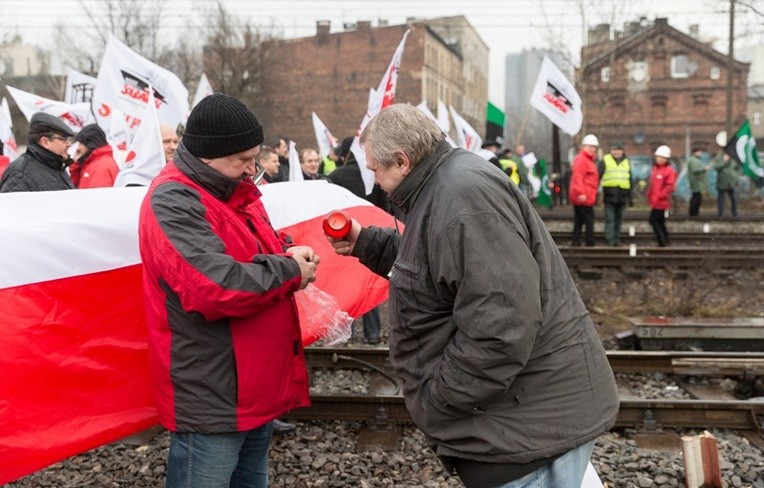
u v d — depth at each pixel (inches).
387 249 126.3
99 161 244.7
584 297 384.8
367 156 104.0
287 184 188.9
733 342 283.1
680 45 1729.8
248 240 111.3
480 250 92.0
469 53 2481.5
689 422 204.2
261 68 1820.9
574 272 445.4
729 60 1047.6
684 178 1127.0
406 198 101.8
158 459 185.0
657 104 1747.0
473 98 2591.0
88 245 121.7
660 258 455.2
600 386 101.9
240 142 106.0
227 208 110.4
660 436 199.5
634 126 1750.7
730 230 647.1
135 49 1672.0
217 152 105.8
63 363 114.0
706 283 405.4
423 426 102.6
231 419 106.6
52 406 111.9
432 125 102.7
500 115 674.2
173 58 1861.5
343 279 173.9
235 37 1817.2
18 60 2217.0
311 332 149.7
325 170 486.0
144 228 104.2
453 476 173.9
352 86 1861.5
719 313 338.6
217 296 99.5
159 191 104.7
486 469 100.0
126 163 202.7
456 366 94.5
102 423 116.7
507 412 97.9
